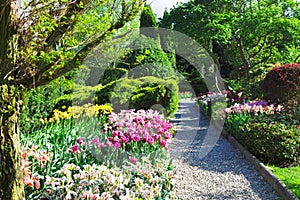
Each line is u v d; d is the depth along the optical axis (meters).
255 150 6.53
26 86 2.15
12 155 2.18
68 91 9.32
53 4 1.93
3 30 1.98
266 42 14.71
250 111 9.11
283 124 6.80
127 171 3.79
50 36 2.11
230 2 15.02
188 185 5.20
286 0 13.84
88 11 2.24
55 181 3.39
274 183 4.96
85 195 3.08
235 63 17.28
